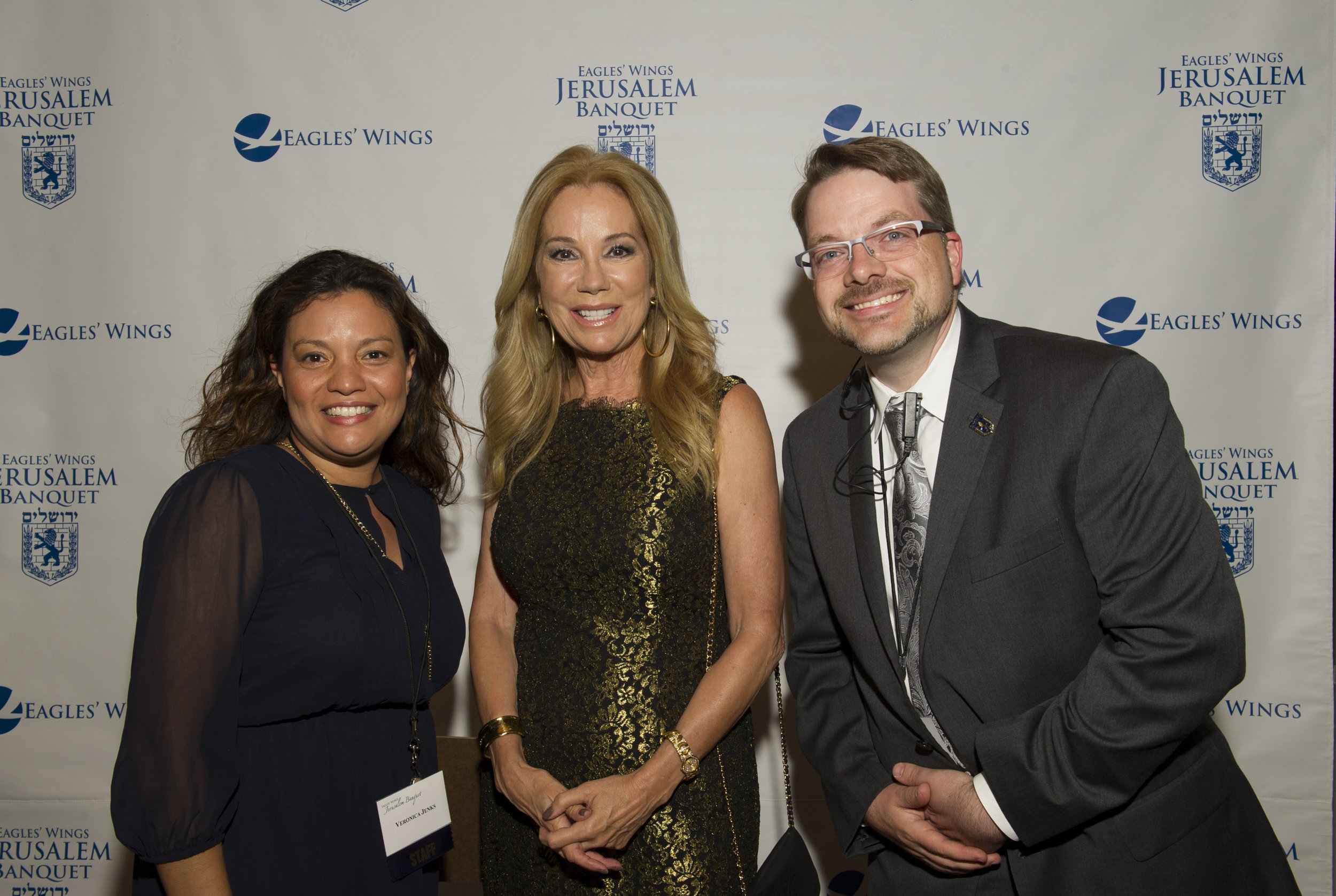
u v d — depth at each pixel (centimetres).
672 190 233
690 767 143
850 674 167
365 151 235
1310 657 222
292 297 149
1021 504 133
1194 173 224
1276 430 223
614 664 150
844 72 230
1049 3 226
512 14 233
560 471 161
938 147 229
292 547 138
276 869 132
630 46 232
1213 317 224
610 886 146
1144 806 130
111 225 237
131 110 236
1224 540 225
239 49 235
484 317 236
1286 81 221
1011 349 146
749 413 159
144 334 237
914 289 141
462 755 229
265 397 155
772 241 233
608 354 164
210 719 126
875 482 152
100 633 238
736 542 154
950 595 137
